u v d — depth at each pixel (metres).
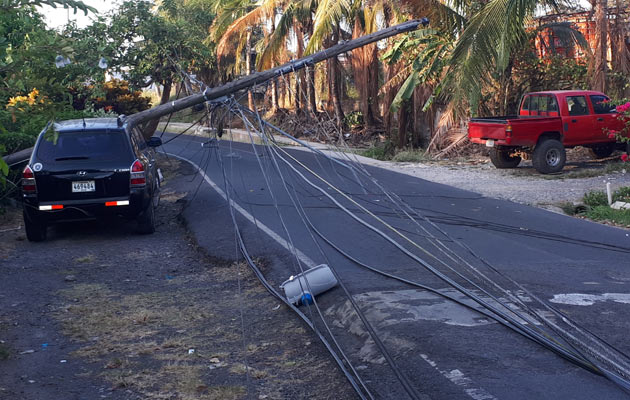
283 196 13.26
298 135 30.62
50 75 4.46
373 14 26.17
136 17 19.09
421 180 16.16
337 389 4.64
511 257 8.38
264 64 28.86
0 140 12.34
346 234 9.70
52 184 9.70
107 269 8.45
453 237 9.55
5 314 6.60
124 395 4.71
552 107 18.05
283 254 8.56
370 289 6.80
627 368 4.69
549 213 11.76
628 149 18.48
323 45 31.27
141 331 6.09
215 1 34.81
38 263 8.77
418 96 23.58
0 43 4.31
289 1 28.42
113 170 9.84
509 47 17.66
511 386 4.39
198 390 4.75
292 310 6.48
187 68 19.80
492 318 5.70
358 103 36.22
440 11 20.64
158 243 9.95
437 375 4.61
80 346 5.73
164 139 31.47
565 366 4.70
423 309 6.00
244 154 22.20
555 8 20.95
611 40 20.69
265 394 4.65
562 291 6.77
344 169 17.41
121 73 19.61
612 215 11.66
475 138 18.45
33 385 4.90
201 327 6.18
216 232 10.18
